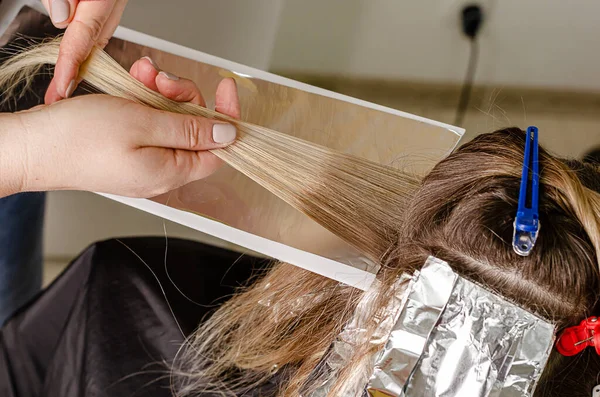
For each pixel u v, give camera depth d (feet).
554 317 1.90
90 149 2.36
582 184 2.15
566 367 2.14
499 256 1.86
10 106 3.10
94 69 2.69
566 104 4.13
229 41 4.14
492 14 4.16
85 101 2.39
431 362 1.87
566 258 1.82
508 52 4.17
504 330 1.84
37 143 2.35
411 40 4.19
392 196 2.50
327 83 4.18
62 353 3.05
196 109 2.66
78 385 2.95
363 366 2.04
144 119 2.38
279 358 2.76
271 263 3.11
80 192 4.38
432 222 2.06
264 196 2.75
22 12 3.16
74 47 2.56
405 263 2.08
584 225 1.86
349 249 2.61
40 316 3.23
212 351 2.87
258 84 3.09
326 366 2.22
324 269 2.60
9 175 2.40
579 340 1.90
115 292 2.98
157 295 2.98
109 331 2.94
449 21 4.18
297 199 2.56
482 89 4.17
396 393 1.86
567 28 4.15
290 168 2.54
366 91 4.19
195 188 2.80
